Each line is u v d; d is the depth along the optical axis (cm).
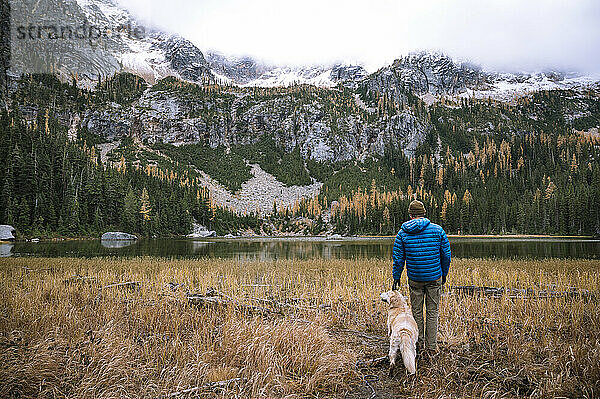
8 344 441
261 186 14100
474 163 14762
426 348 483
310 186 14425
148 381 384
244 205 12306
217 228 9588
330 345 508
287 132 17388
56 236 5588
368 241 6588
